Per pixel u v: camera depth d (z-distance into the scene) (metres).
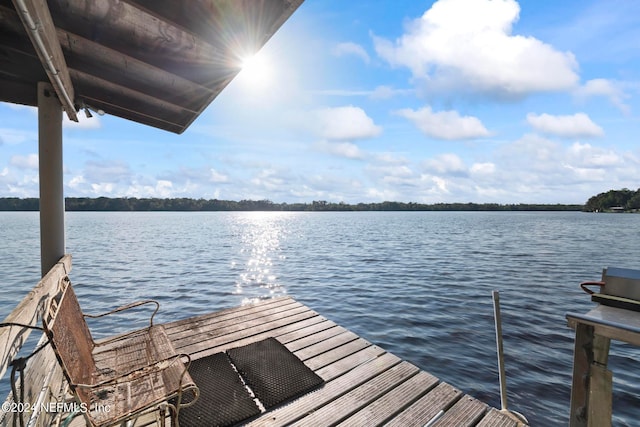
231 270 11.05
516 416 2.08
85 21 1.97
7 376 3.98
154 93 3.02
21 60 2.48
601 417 1.22
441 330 5.50
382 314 6.36
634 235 25.34
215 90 2.92
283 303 4.23
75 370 1.56
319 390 2.33
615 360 4.54
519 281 9.26
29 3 1.38
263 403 2.16
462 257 13.92
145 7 1.83
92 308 6.79
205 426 1.93
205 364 2.65
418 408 2.15
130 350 2.12
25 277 9.65
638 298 1.23
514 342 5.00
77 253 14.92
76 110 3.10
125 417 1.48
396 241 20.77
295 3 1.75
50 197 2.75
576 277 9.79
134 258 13.60
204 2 1.77
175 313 6.50
